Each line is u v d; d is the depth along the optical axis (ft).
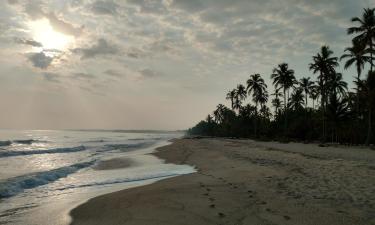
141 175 56.80
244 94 295.69
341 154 74.59
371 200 27.73
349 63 129.49
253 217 24.99
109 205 31.71
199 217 25.75
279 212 25.88
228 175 47.70
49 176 53.57
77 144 176.86
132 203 31.78
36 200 36.76
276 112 237.86
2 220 28.02
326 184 35.40
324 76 153.89
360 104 143.84
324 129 149.89
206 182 42.55
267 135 222.07
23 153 108.68
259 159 68.23
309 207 26.86
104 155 104.53
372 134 130.41
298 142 156.46
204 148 121.80
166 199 32.40
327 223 22.66
